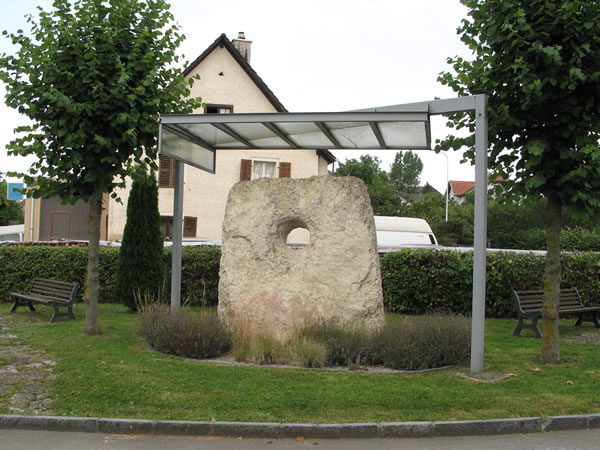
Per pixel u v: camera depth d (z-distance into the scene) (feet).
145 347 24.88
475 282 21.12
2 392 18.01
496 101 22.72
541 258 37.60
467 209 142.51
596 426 16.28
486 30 22.53
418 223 59.16
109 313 35.55
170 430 15.71
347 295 25.55
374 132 25.95
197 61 76.13
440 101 21.90
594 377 20.27
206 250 40.57
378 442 15.19
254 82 77.66
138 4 27.91
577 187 21.85
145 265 36.06
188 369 20.67
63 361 21.48
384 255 39.17
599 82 20.74
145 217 36.40
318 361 21.68
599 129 22.39
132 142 26.04
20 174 27.17
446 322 24.56
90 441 15.17
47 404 17.16
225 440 15.31
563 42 20.72
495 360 23.25
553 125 21.54
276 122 24.47
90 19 26.76
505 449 14.64
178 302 29.94
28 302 36.01
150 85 27.07
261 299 26.78
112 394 17.76
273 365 21.88
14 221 134.21
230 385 18.67
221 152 79.20
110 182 28.35
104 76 25.95
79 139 25.38
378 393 17.95
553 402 17.38
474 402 17.26
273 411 16.53
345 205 26.25
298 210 27.04
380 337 23.03
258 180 28.04
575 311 32.04
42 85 26.02
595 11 20.56
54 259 40.52
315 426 15.52
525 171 22.76
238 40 90.48
